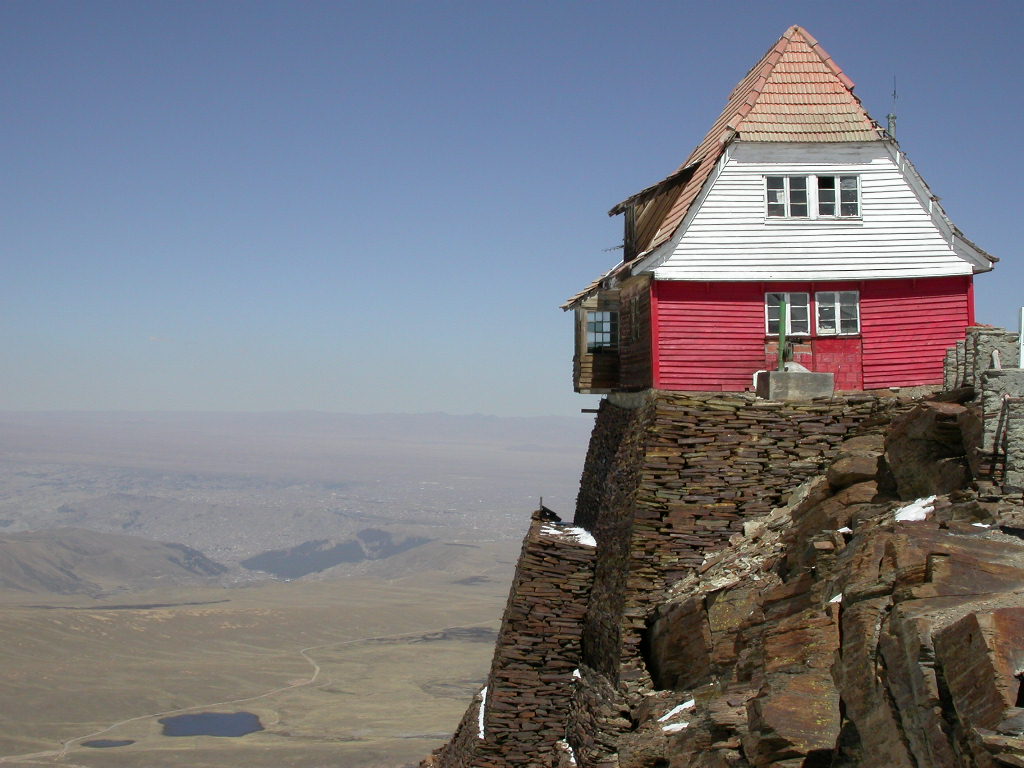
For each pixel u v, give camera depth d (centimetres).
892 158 2702
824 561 1783
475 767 2694
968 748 1075
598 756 2303
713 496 2455
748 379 2656
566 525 3161
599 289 2942
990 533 1490
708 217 2670
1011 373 1719
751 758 1510
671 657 2253
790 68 2780
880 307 2703
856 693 1342
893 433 2002
